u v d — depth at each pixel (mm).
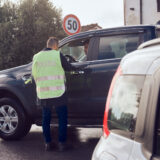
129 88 2188
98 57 5926
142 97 2033
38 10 28000
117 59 5758
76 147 6016
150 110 1945
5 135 6730
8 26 27188
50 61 5617
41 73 5625
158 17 16109
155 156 1856
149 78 2023
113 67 5707
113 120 2305
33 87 6375
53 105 5594
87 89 5852
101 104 5738
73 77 5957
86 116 5938
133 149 1987
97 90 5785
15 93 6523
